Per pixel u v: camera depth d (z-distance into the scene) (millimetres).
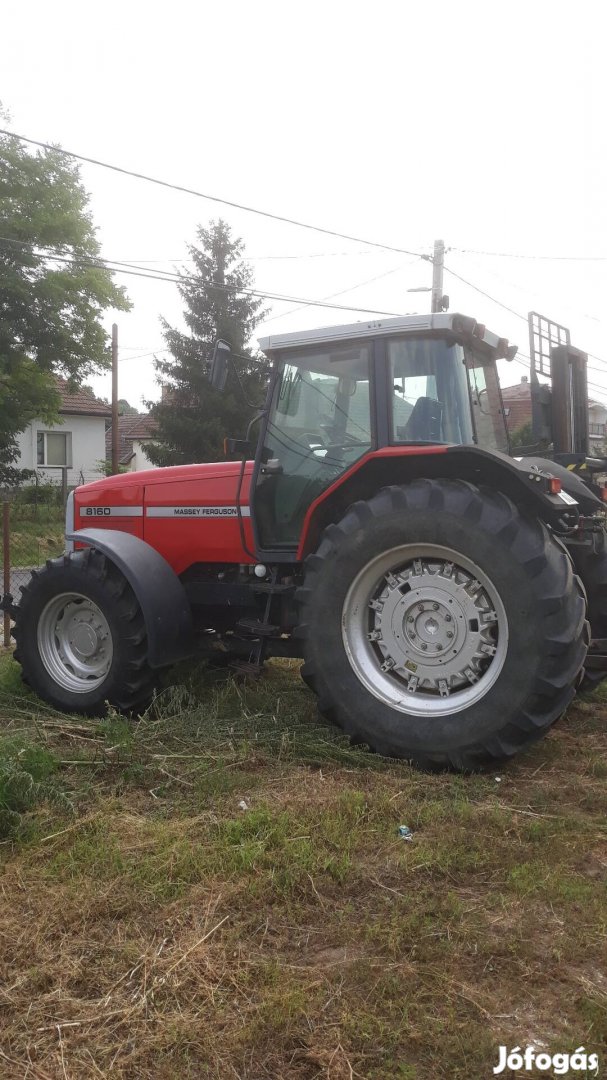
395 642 3857
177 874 2770
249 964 2297
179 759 3803
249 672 4688
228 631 5207
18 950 2367
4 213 17609
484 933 2434
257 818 3082
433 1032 2031
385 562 3852
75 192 18422
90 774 3637
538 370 5254
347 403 4371
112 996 2168
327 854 2869
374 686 3854
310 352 4480
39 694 4980
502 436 4875
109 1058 1959
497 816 3145
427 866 2807
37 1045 1996
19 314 18016
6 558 7379
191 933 2447
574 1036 2020
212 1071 1920
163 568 4816
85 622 4957
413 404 4176
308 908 2586
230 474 5023
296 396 4523
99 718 4746
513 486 3803
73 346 18844
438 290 20969
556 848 2928
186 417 26328
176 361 26562
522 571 3502
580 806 3326
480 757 3598
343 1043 2004
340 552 3887
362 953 2357
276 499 4602
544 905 2592
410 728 3695
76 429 27969
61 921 2508
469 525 3592
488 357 4762
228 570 5105
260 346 4551
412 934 2426
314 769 3715
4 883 2748
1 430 19016
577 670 3529
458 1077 1906
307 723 4223
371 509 3840
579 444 5570
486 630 3680
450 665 3736
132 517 5309
